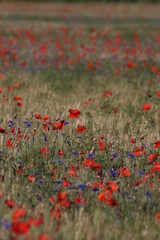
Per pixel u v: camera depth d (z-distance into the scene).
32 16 75.50
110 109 19.12
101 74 26.59
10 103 19.34
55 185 11.45
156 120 18.22
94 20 73.38
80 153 12.88
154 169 11.87
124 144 14.78
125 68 28.56
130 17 81.44
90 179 11.89
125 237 9.22
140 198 11.03
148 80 25.44
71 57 33.22
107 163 13.06
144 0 117.69
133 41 45.22
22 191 11.02
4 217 9.57
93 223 9.67
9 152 13.17
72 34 51.47
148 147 14.44
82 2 114.19
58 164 12.60
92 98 21.03
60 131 14.88
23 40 44.12
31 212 10.12
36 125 15.30
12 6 97.94
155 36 52.19
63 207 10.27
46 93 21.66
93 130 15.49
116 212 10.25
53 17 75.69
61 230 9.28
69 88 22.88
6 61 28.06
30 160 12.88
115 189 10.28
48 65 28.53
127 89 23.27
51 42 43.56
